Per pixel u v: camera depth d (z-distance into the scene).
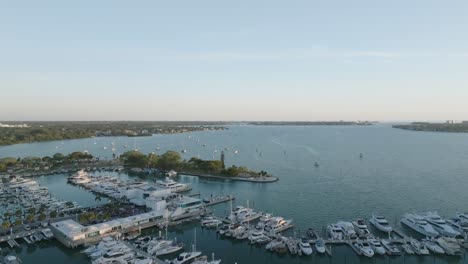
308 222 135.88
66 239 115.81
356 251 106.69
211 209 156.62
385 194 178.25
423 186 195.88
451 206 156.00
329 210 151.75
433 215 131.50
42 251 113.56
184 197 159.25
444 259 101.75
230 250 111.44
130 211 147.62
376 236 119.12
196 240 120.06
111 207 153.38
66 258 107.94
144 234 125.06
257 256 106.75
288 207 157.62
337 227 121.44
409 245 108.25
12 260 102.19
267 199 173.25
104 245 108.50
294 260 103.69
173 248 109.00
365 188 192.62
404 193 180.12
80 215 136.38
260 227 125.81
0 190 191.38
